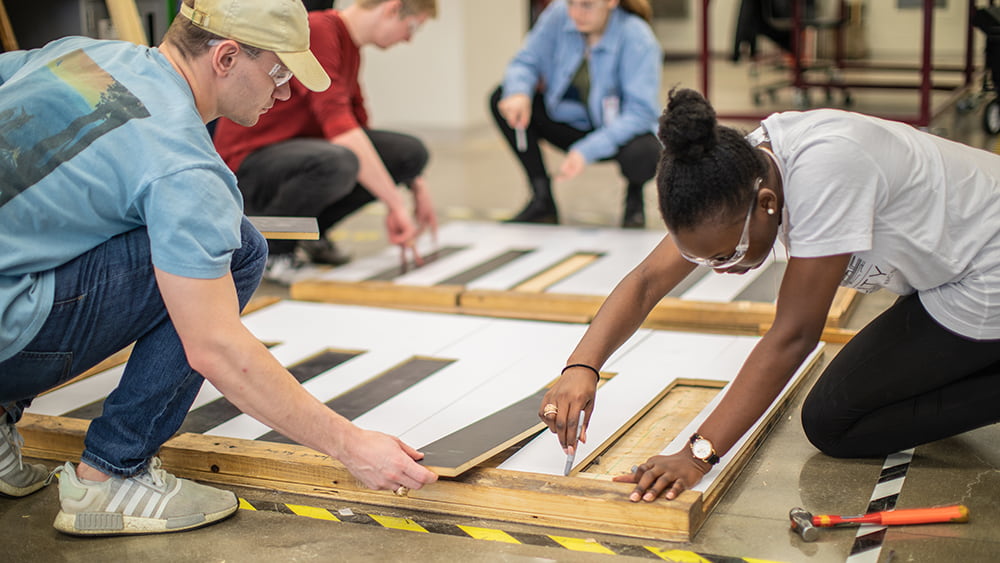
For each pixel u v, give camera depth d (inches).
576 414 77.4
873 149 70.9
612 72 177.2
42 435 93.4
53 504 85.0
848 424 86.2
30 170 69.3
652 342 117.1
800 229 69.8
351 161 147.6
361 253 170.4
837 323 117.1
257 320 130.2
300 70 72.1
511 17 316.2
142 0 147.0
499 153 274.4
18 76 72.9
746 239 67.6
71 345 73.8
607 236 172.7
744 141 67.7
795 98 298.4
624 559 72.7
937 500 79.7
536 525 78.4
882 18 304.7
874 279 78.3
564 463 85.1
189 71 72.5
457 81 291.7
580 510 76.9
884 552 72.0
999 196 76.4
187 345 69.2
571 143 187.0
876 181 70.3
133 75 71.2
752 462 88.4
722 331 122.1
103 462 78.1
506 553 74.4
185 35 71.9
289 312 133.6
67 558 75.9
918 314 81.9
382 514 81.5
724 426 75.5
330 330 125.2
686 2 448.5
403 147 162.4
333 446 72.4
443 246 169.5
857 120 72.0
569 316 126.3
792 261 71.0
